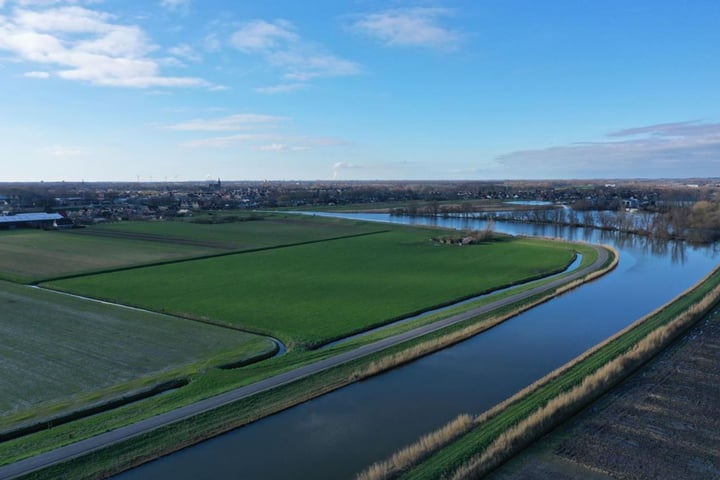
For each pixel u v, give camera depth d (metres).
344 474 25.08
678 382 36.00
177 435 28.11
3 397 33.00
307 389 34.34
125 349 42.53
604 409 31.83
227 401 31.91
